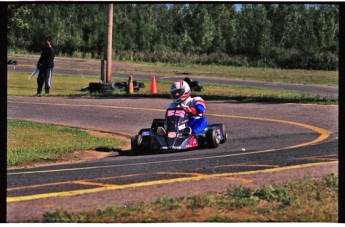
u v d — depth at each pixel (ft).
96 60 241.35
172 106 58.44
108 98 104.88
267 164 44.06
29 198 34.27
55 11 263.90
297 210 30.89
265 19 256.73
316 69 231.09
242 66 242.99
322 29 242.17
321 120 73.97
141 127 74.33
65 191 36.14
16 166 48.91
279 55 245.04
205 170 42.16
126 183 38.19
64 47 263.90
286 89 134.82
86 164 48.83
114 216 29.76
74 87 136.98
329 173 39.32
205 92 124.36
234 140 61.16
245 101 96.37
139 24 272.92
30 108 89.66
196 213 30.30
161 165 45.88
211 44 272.10
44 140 63.10
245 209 31.07
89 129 72.23
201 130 57.00
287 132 65.36
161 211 30.63
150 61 255.70
